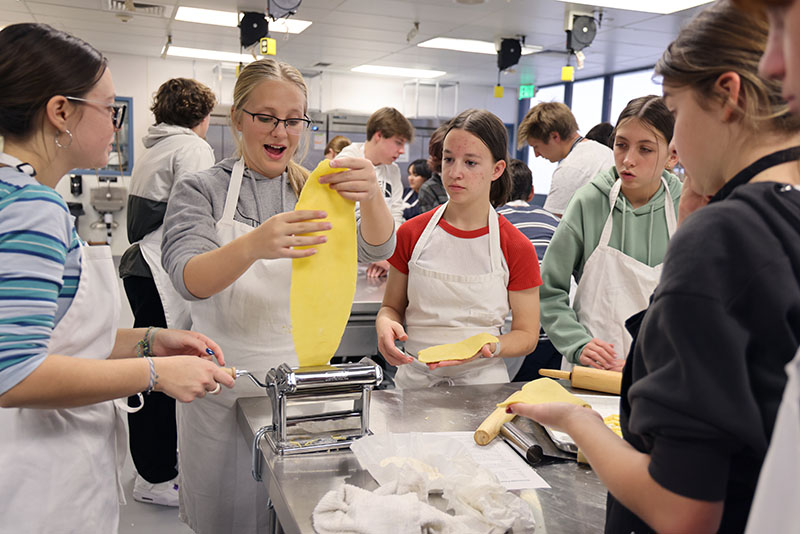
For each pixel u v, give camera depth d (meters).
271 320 1.50
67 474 1.07
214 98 2.86
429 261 1.75
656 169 1.68
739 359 0.56
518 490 1.07
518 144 3.76
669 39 5.85
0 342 0.88
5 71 0.95
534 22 5.43
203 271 1.23
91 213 8.48
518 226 2.53
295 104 1.44
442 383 1.73
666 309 0.60
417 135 9.09
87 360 0.98
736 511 0.62
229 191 1.49
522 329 1.73
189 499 1.61
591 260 1.83
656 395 0.59
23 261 0.90
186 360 1.09
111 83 1.07
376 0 4.88
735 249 0.58
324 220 1.17
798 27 0.45
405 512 0.87
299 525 0.91
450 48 6.77
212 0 4.97
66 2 5.27
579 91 9.04
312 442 1.17
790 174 0.63
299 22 5.75
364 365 1.19
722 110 0.64
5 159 0.96
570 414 0.77
